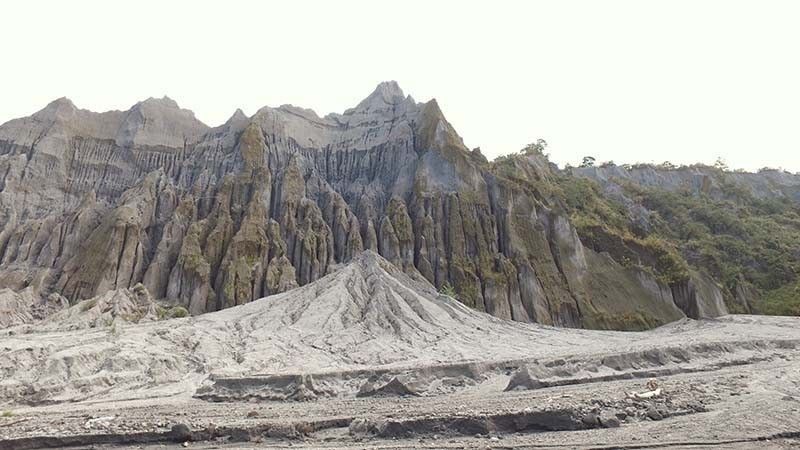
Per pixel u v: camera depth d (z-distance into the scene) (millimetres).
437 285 73688
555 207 86125
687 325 63094
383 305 49844
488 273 73750
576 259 77688
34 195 80062
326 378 29469
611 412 18281
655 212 106000
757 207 121938
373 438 17422
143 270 70000
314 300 50562
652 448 15086
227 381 27969
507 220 80500
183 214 76938
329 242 77000
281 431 17922
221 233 73812
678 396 21141
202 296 65438
